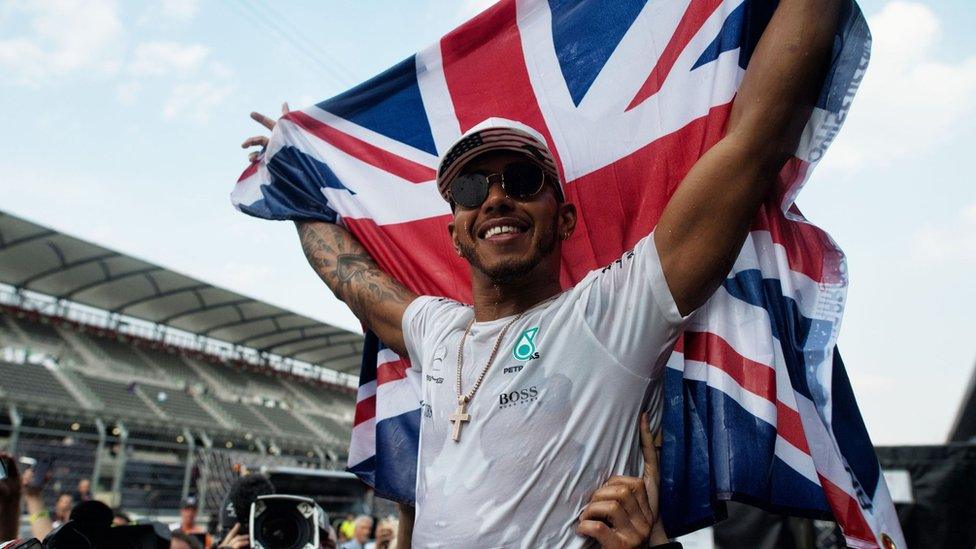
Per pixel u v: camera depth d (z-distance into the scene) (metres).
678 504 1.74
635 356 1.56
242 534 3.13
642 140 2.16
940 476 5.32
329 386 33.03
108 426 18.08
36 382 18.97
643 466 1.62
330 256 2.50
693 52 2.08
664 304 1.54
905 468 5.43
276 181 2.80
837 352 1.88
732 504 5.34
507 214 1.74
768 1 1.98
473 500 1.51
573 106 2.32
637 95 2.20
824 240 1.92
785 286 1.87
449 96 2.59
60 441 16.47
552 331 1.61
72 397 19.14
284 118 2.87
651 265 1.56
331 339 28.92
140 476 15.91
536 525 1.45
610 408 1.54
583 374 1.55
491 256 1.74
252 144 2.92
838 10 1.57
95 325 24.09
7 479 2.31
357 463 2.50
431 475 1.62
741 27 1.96
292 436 24.05
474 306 1.88
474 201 1.77
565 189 2.26
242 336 28.39
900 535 1.71
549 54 2.41
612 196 2.20
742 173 1.49
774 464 1.82
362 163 2.70
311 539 2.75
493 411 1.57
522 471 1.49
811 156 1.81
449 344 1.79
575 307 1.62
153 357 25.34
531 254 1.72
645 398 1.65
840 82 1.75
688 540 5.35
